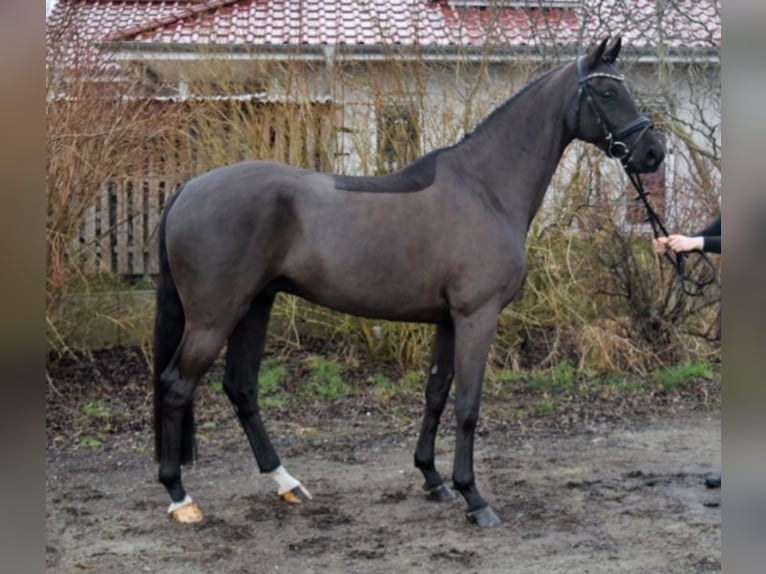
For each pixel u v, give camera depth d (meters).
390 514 3.51
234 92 6.14
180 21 8.14
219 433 4.97
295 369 6.12
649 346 6.18
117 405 5.39
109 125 5.61
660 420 5.28
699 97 6.77
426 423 3.70
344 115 5.95
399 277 3.31
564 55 6.32
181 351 3.26
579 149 6.02
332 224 3.26
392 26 7.55
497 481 4.02
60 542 3.17
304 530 3.31
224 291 3.20
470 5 7.43
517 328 6.16
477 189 3.43
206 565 2.92
